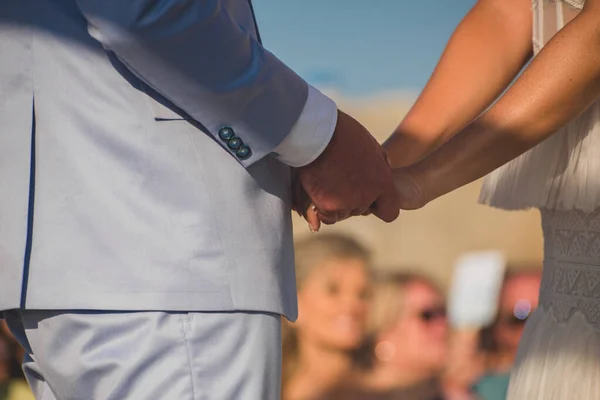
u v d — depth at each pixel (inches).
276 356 79.8
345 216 88.9
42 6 76.8
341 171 83.8
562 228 96.4
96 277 75.2
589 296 93.1
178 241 75.5
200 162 76.5
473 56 107.6
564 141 94.9
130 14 70.8
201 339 76.0
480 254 194.7
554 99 88.7
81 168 75.8
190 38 72.4
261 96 76.5
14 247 76.3
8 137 76.9
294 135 79.4
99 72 75.8
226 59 74.0
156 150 75.7
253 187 78.9
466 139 91.9
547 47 90.0
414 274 191.2
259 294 77.8
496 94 107.2
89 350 76.1
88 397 77.1
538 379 96.7
